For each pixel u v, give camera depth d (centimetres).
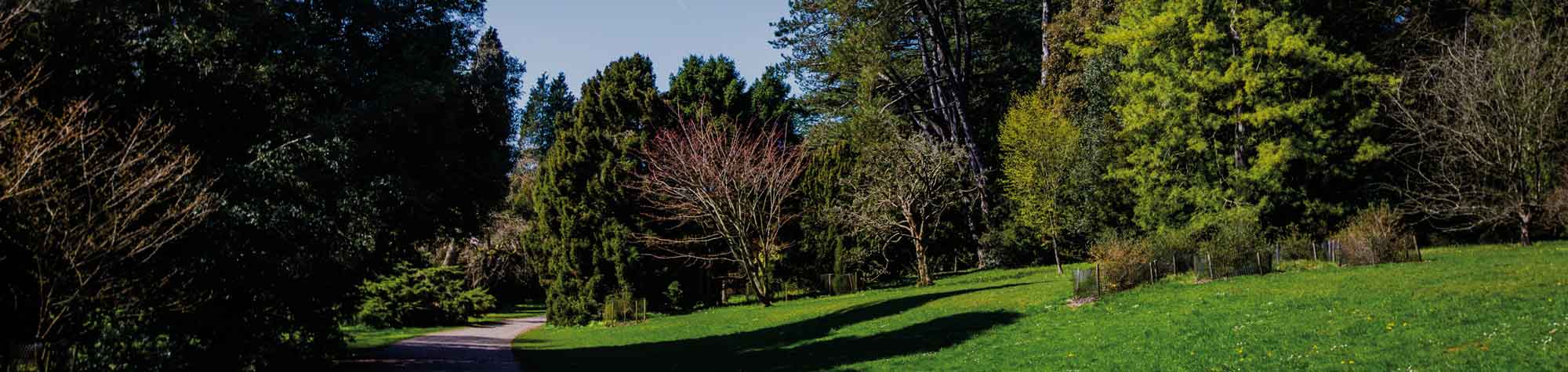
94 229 1192
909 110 6134
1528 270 2305
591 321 4072
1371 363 1441
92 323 1280
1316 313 1966
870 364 2133
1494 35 3806
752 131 4947
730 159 4316
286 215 1703
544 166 4266
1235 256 2922
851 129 5519
